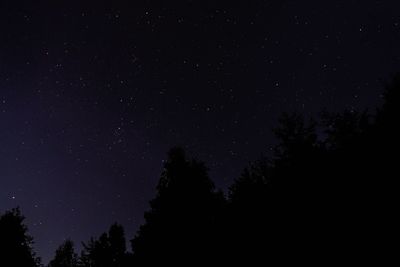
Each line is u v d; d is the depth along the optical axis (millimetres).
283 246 9445
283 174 10047
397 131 8750
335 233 8508
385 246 7785
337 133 9641
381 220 8000
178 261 11828
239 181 11789
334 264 8328
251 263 10414
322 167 9422
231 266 11180
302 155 9773
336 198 8836
